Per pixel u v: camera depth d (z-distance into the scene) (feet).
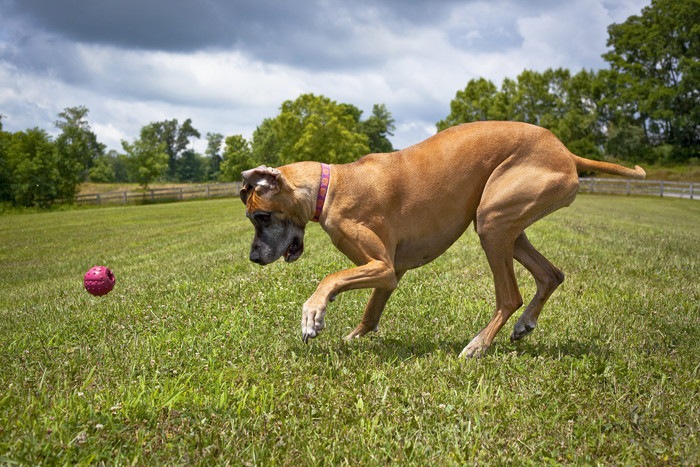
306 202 15.79
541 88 279.08
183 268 32.07
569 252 33.68
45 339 17.46
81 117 198.70
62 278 35.78
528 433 10.89
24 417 10.72
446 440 10.53
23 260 47.57
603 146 274.36
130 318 19.74
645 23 276.00
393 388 12.76
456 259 30.96
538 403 12.17
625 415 11.51
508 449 10.37
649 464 9.84
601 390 12.78
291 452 10.09
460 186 15.87
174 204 145.38
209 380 13.21
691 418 11.32
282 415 11.43
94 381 13.25
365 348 16.30
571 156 16.08
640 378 13.37
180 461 9.67
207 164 564.71
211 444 10.30
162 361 14.70
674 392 12.59
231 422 11.02
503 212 15.58
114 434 10.46
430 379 13.53
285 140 228.63
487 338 15.85
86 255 47.24
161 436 10.59
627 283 24.72
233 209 106.42
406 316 19.71
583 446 10.41
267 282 24.99
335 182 15.84
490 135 15.98
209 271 29.66
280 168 16.26
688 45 263.49
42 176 181.37
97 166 390.01
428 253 16.55
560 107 282.56
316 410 11.73
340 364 14.53
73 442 9.95
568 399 12.28
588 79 284.20
